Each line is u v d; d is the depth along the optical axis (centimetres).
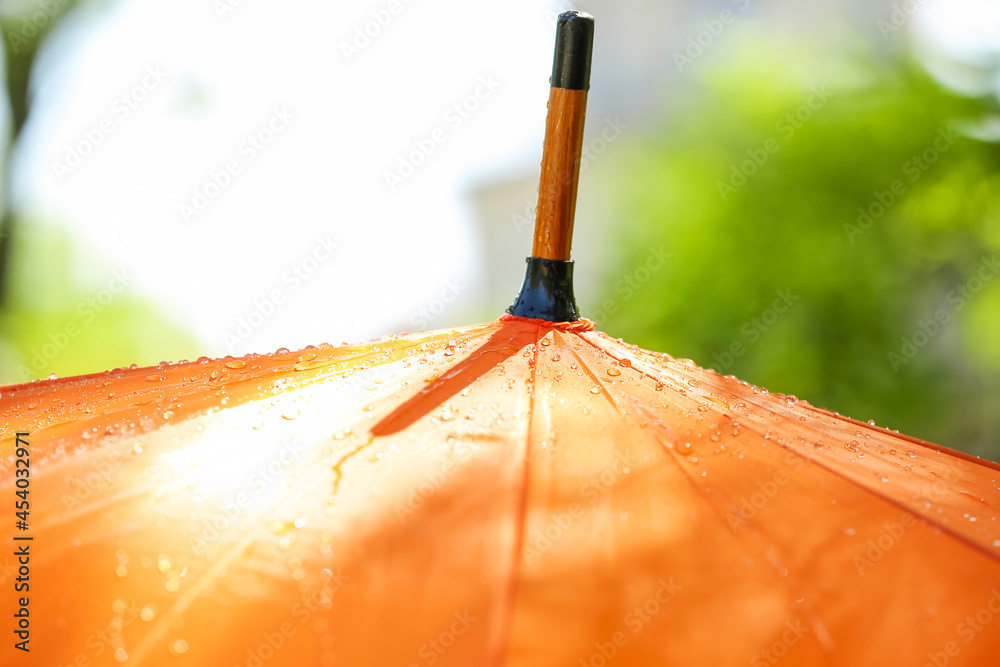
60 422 56
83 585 51
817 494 53
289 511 52
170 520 52
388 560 51
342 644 50
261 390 56
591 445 54
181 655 50
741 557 51
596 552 51
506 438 54
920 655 50
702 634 50
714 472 53
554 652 49
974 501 54
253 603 50
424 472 53
